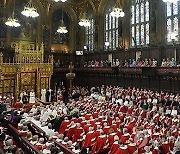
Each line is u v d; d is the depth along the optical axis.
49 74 37.78
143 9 34.88
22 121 16.17
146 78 31.67
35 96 36.22
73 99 32.34
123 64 35.12
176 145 12.85
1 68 32.75
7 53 38.72
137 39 35.94
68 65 44.59
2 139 12.33
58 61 43.81
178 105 22.70
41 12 42.34
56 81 43.66
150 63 30.42
